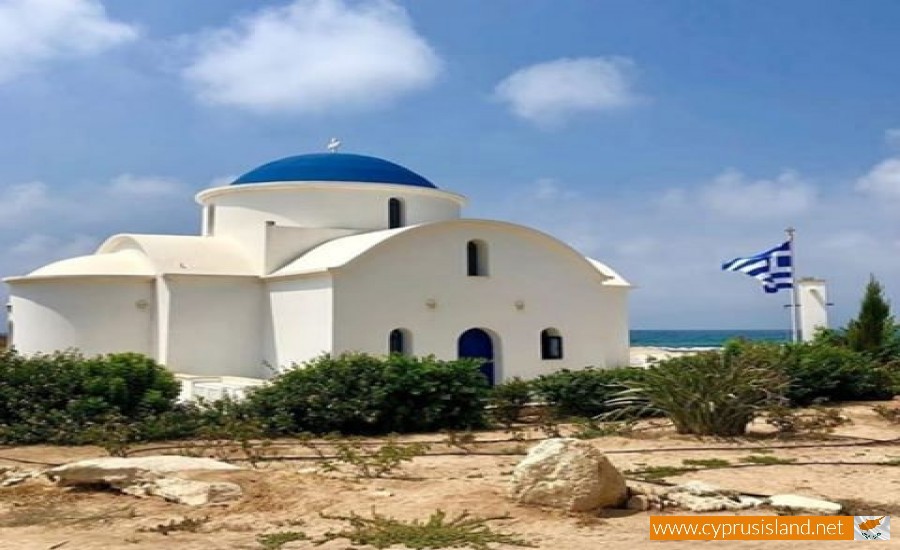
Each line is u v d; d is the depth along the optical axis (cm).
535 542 900
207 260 2897
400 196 3159
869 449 1614
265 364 2841
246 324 2856
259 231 2961
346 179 3123
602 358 2959
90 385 1881
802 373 2466
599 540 908
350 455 1456
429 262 2664
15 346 2905
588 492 1020
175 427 1784
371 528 956
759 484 1250
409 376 1917
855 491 1195
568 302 2916
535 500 1042
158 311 2795
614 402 2102
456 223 2703
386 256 2589
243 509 1080
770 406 1844
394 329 2586
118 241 3131
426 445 1650
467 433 1841
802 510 1038
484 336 2789
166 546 909
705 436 1778
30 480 1296
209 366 2770
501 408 2080
